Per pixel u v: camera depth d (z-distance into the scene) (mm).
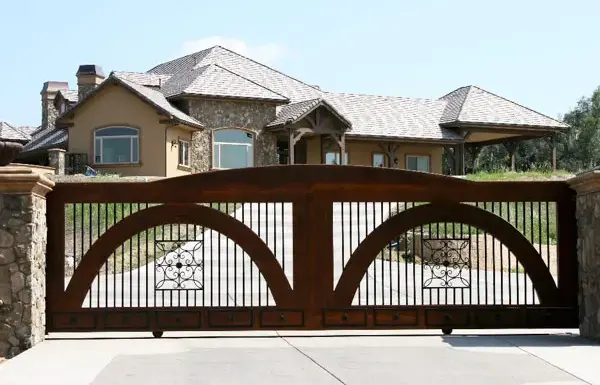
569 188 10242
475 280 16594
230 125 34156
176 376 7746
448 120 39344
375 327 10055
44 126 43250
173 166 32094
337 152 37938
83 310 9930
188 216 10094
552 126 39844
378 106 39938
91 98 32406
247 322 9984
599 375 7688
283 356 8812
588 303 9789
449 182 10234
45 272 9922
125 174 31953
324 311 10023
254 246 10078
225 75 35219
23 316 9258
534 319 10172
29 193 9258
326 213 10102
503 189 10250
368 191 10188
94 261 10000
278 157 38844
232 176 10086
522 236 10258
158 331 9953
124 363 8430
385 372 7863
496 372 7848
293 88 39781
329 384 7352
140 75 36312
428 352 9000
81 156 32312
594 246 9539
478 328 10141
